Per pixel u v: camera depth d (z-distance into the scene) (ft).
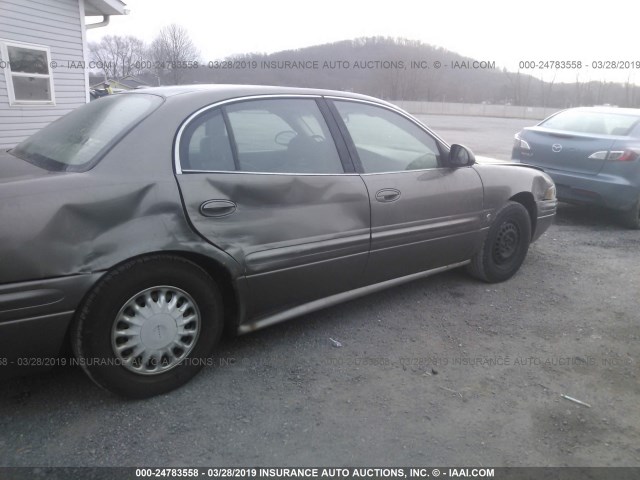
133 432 8.28
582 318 13.19
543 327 12.61
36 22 35.63
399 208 11.93
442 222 12.94
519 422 8.95
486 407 9.34
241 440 8.23
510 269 15.44
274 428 8.54
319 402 9.29
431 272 13.60
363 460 7.91
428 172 12.71
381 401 9.39
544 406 9.43
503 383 10.12
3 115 34.27
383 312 13.14
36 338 7.80
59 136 10.23
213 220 9.21
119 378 8.67
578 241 20.34
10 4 33.50
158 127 9.08
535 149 23.73
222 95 10.02
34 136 11.10
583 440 8.54
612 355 11.35
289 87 11.14
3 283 7.39
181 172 9.02
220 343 11.26
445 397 9.59
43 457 7.65
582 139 22.24
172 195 8.79
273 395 9.44
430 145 13.12
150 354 8.95
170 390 9.33
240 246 9.55
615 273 16.61
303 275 10.59
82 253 7.91
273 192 9.98
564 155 22.67
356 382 9.96
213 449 8.00
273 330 11.96
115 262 8.17
